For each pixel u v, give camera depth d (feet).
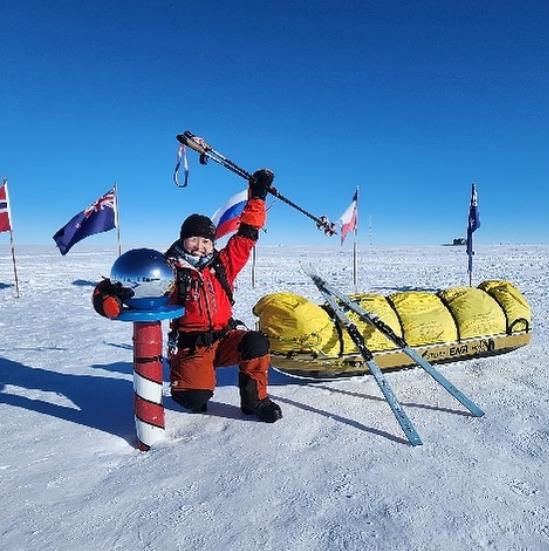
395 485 7.45
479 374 12.75
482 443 8.85
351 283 49.73
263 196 10.86
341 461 8.28
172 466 8.30
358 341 11.10
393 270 68.64
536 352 14.70
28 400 12.03
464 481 7.52
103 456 8.82
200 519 6.72
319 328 11.60
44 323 25.46
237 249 10.70
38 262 84.12
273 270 67.36
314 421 10.02
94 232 35.88
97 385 13.35
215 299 10.35
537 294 35.29
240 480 7.73
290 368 11.75
